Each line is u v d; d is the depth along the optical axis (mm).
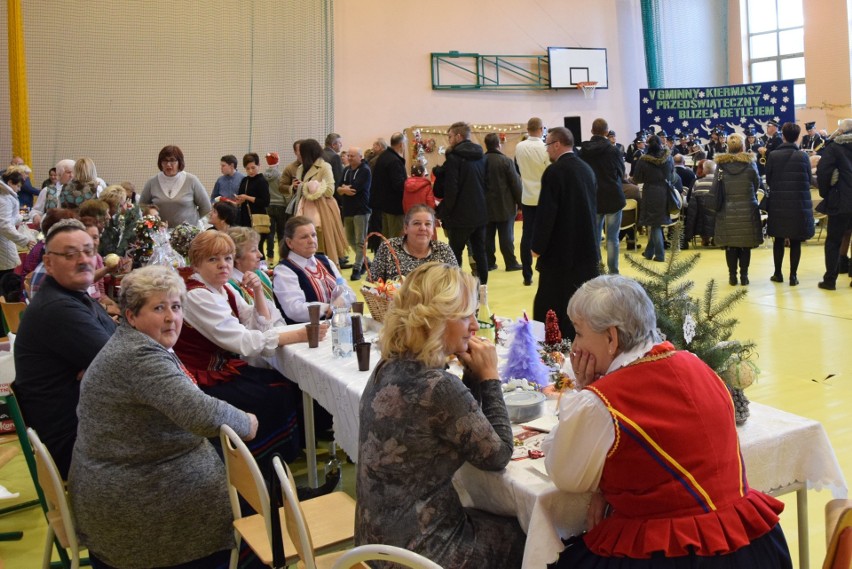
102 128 12000
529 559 1731
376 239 9367
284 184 8008
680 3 16281
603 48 15773
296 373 3107
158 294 2238
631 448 1616
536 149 7715
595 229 4457
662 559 1583
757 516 1637
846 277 7230
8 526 3127
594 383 1687
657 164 8328
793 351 4945
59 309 2658
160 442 2248
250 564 2494
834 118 14805
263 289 3746
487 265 8047
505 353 2812
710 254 8969
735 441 1704
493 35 14781
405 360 1838
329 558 2115
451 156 6902
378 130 14016
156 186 6000
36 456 2369
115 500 2207
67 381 2676
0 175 8523
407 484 1804
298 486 3291
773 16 16078
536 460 1963
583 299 1756
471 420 1785
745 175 6820
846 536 1438
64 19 11617
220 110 12742
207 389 3115
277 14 12984
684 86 16578
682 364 1701
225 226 4961
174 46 12305
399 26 13992
